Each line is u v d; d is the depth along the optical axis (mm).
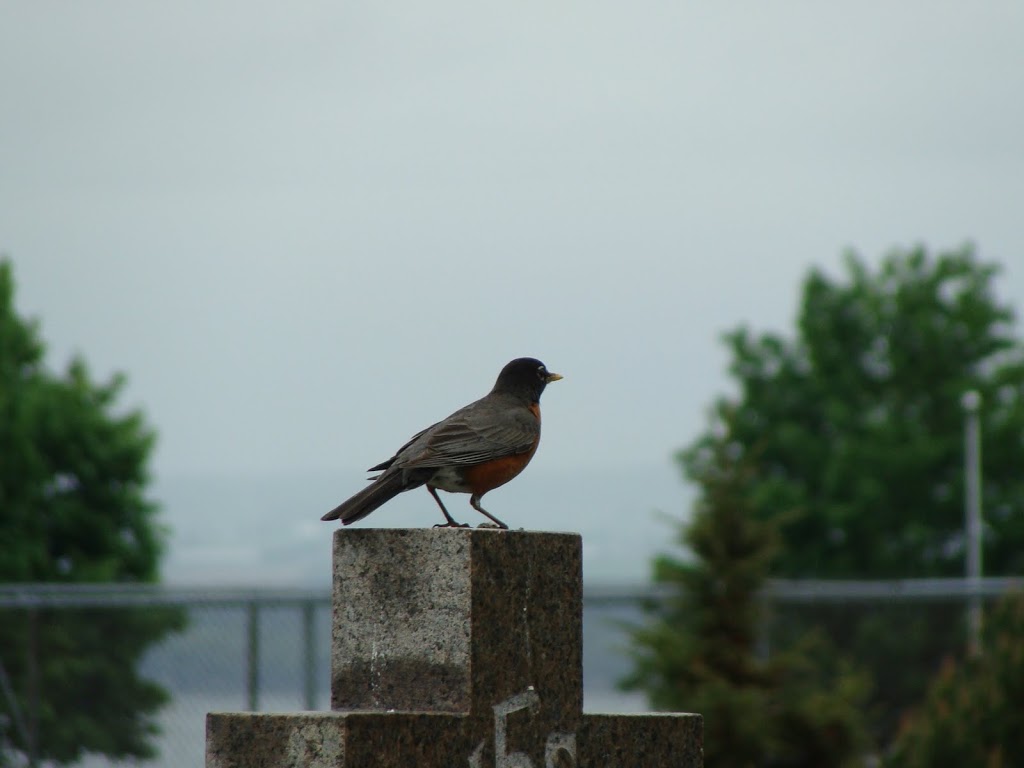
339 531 6984
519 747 6879
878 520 40344
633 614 15938
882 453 40594
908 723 13648
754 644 14945
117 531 29797
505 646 6863
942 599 19297
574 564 7246
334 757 6293
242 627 14672
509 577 6906
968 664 13898
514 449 8594
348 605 6941
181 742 14539
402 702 6801
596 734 7277
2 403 29344
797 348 44594
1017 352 43188
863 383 43750
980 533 40531
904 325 43500
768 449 42344
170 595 14891
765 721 14109
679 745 7629
